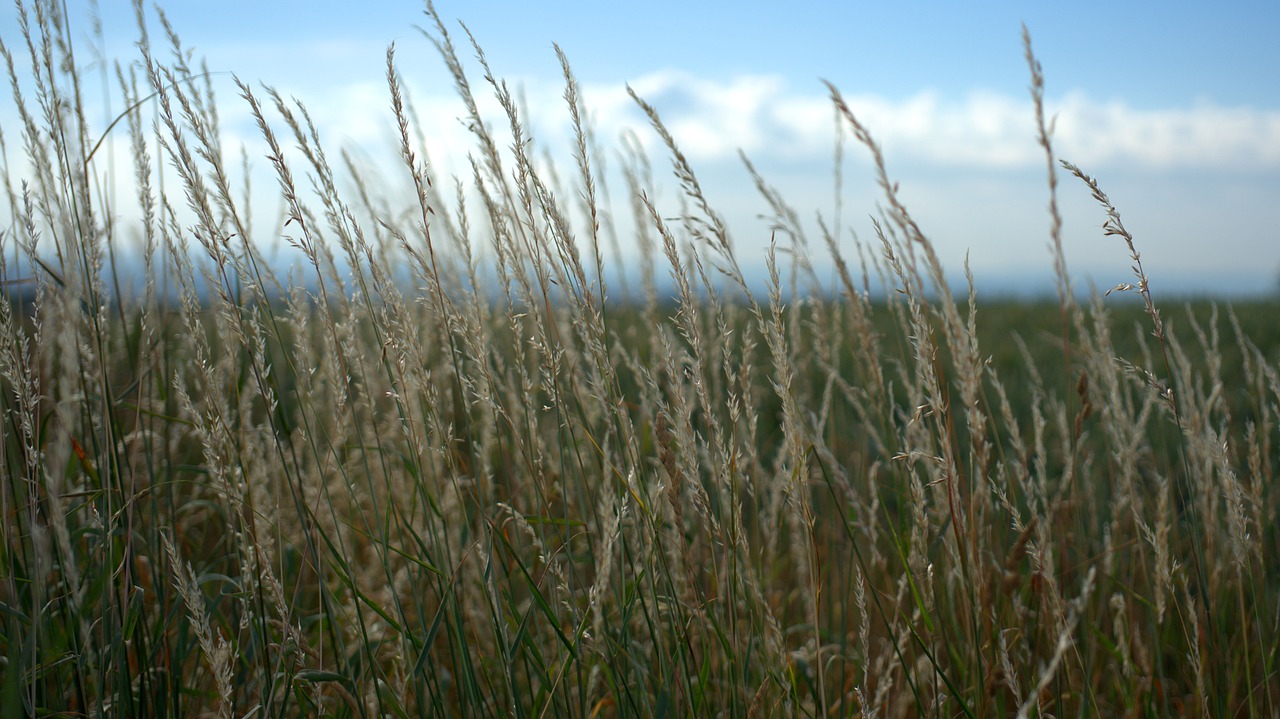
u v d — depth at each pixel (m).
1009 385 4.30
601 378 1.62
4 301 1.41
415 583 1.81
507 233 1.65
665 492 1.50
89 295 1.56
